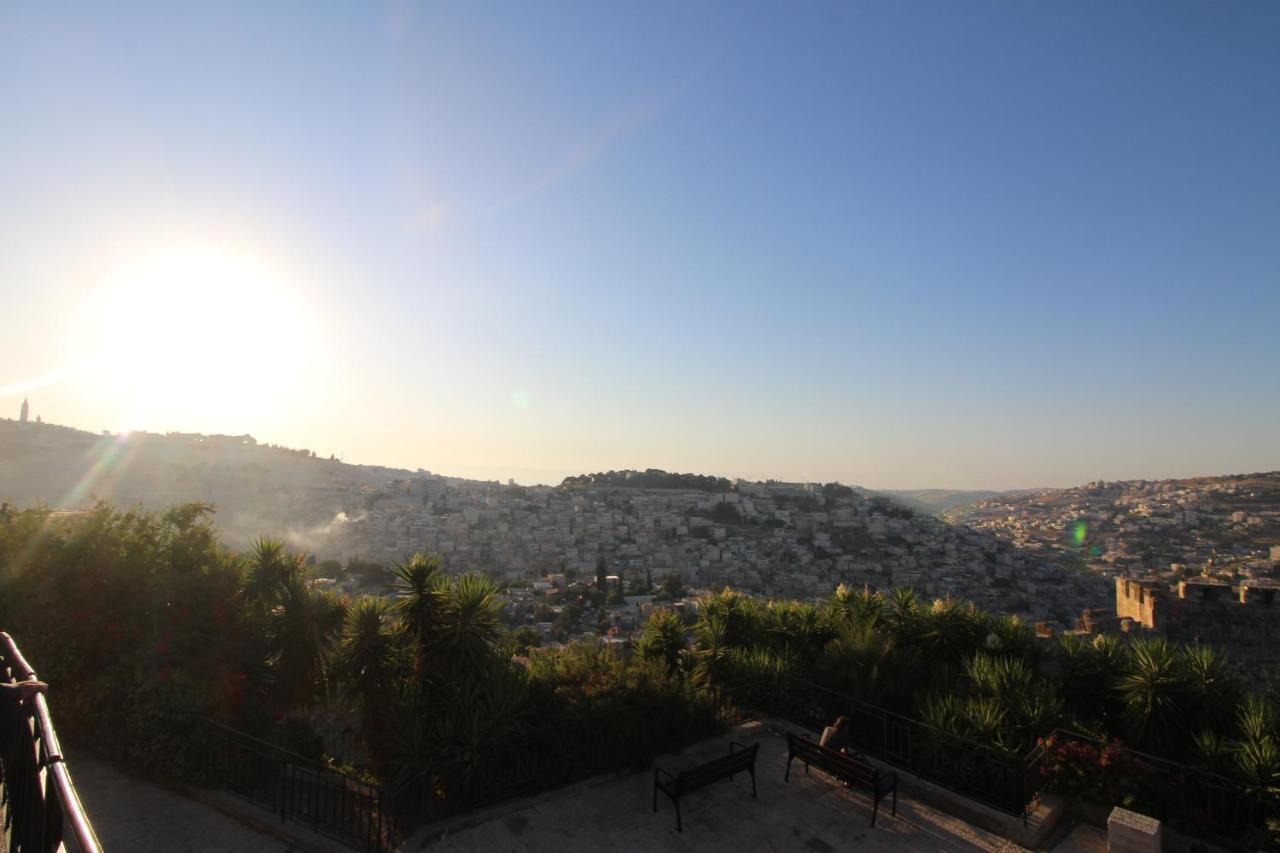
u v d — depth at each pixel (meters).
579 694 8.97
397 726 7.87
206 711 8.14
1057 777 7.94
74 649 8.59
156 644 8.49
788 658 11.25
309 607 9.20
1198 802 7.53
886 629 11.90
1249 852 6.90
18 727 3.99
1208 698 8.25
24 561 8.95
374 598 9.43
